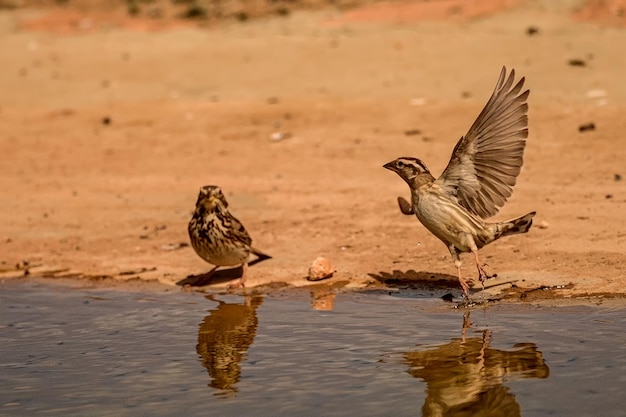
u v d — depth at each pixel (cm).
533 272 1281
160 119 2245
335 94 2286
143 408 891
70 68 2720
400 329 1095
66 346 1098
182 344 1088
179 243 1561
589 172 1691
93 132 2208
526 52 2428
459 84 2258
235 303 1261
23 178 1956
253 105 2266
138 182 1889
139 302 1289
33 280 1430
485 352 995
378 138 1988
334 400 888
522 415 828
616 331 1045
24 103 2462
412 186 1175
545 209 1530
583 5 2817
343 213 1617
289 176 1841
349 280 1336
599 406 840
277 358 1018
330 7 3192
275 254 1466
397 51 2556
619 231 1400
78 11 3472
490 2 2945
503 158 1138
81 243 1592
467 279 1289
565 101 2056
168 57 2736
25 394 941
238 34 2934
